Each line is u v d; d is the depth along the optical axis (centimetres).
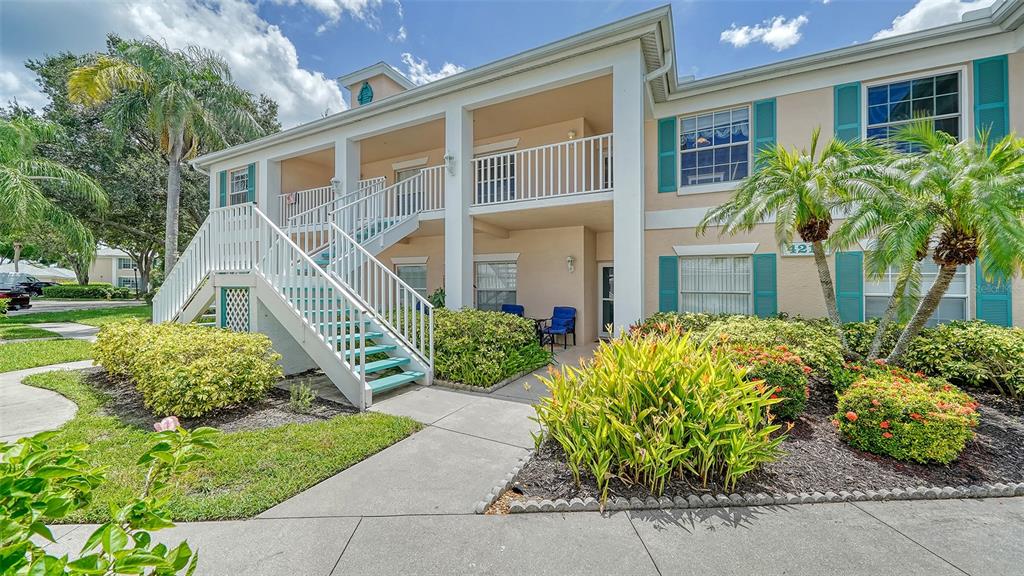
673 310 834
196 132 1321
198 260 731
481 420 463
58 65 1806
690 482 304
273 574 220
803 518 272
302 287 580
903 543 246
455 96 851
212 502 280
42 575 98
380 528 261
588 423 317
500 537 253
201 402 443
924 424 332
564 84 757
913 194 477
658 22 646
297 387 587
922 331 587
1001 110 629
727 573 222
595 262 1114
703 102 810
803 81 741
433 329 624
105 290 3094
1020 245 392
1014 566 226
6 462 123
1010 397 499
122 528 120
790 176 535
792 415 423
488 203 851
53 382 600
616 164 695
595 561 232
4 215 1105
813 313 738
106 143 1766
